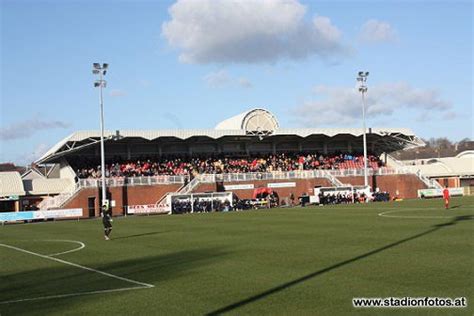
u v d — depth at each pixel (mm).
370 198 75875
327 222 39969
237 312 13539
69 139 71938
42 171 109938
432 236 28109
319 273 18328
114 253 26344
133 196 72062
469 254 21547
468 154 118875
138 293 16203
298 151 93188
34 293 16828
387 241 26562
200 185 74875
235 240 29828
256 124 84562
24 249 29938
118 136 74875
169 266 21250
